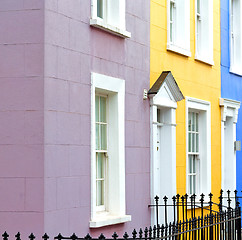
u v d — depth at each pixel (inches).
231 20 1156.5
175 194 884.0
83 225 671.8
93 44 703.1
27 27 626.2
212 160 1023.6
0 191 623.5
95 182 700.7
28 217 616.4
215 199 1026.7
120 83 755.4
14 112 624.7
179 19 940.6
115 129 751.7
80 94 674.2
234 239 792.3
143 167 810.8
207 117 1005.8
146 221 812.6
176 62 911.0
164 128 884.6
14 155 622.2
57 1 642.2
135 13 802.2
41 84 621.9
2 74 628.7
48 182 621.0
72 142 657.6
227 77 1098.7
